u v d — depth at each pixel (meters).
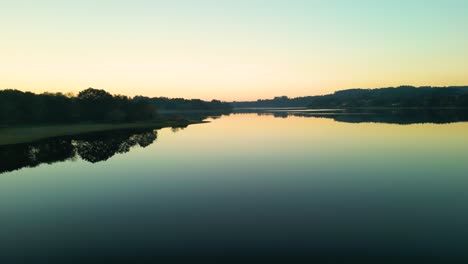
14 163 43.94
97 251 17.30
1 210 24.34
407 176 33.06
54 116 119.94
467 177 32.31
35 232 20.03
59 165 42.31
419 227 19.84
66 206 25.17
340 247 17.31
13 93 117.50
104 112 128.12
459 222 20.56
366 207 23.77
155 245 17.92
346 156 45.19
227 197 26.92
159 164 42.19
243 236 18.94
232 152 50.81
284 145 57.28
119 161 44.72
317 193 27.64
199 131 88.50
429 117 127.88
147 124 111.75
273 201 25.58
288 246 17.55
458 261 15.65
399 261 15.75
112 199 26.94
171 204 25.30
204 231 19.78
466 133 68.69
